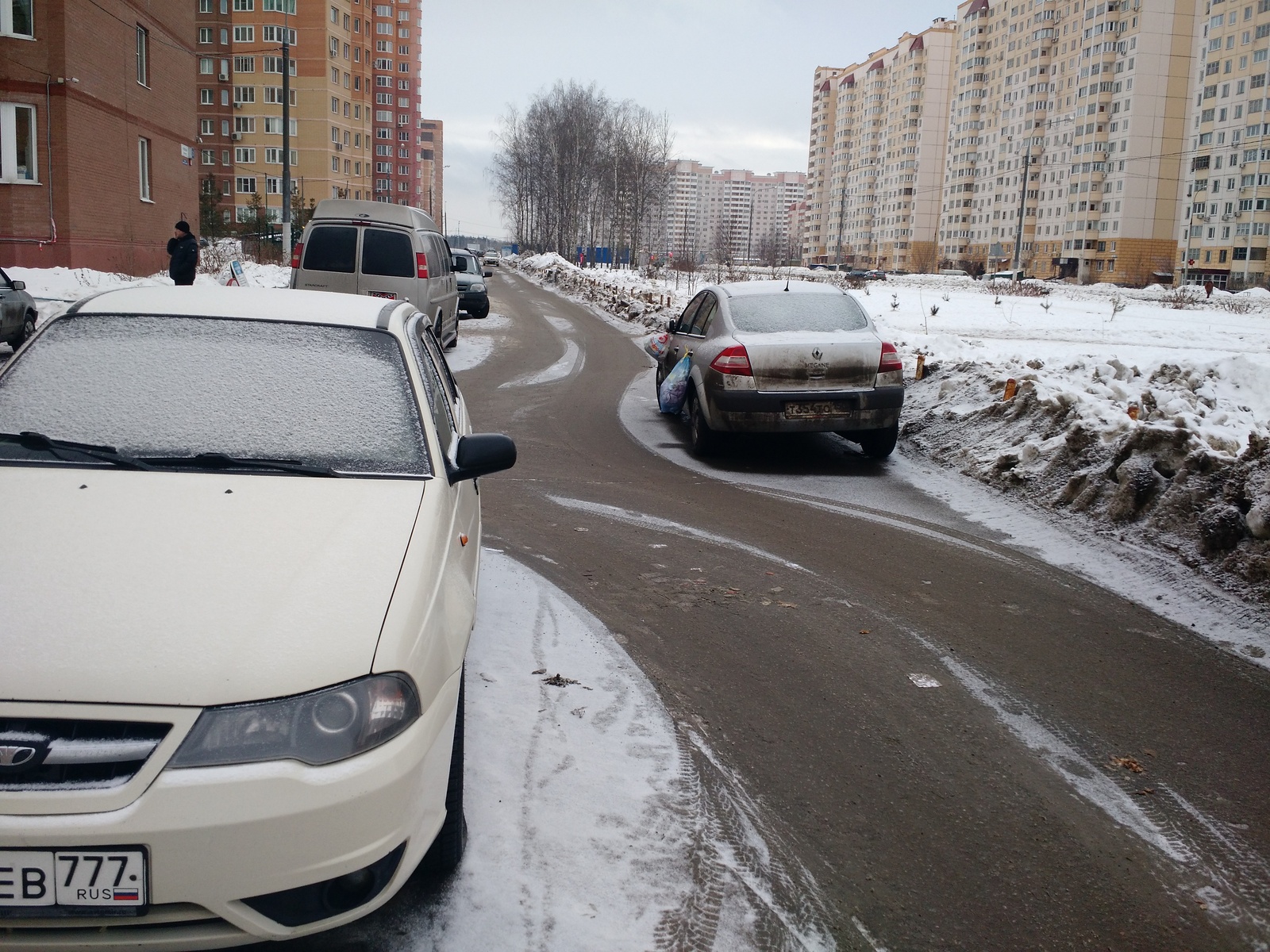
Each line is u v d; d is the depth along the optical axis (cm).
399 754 234
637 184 8231
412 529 290
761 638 512
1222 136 9912
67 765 213
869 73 16362
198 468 308
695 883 301
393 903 285
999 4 13288
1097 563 654
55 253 2462
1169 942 285
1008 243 13012
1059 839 336
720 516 763
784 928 283
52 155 2430
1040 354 1842
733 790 358
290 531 278
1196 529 676
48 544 261
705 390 953
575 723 401
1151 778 379
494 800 339
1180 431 747
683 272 6706
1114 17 10950
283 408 337
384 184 12662
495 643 482
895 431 969
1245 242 9619
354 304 405
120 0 2688
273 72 7906
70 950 213
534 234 10631
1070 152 11738
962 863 319
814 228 19175
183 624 237
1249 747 406
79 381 339
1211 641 524
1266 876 319
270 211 7200
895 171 15612
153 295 388
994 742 405
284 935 224
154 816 211
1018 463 883
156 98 2962
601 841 320
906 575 625
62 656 224
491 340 2166
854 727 414
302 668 232
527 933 274
